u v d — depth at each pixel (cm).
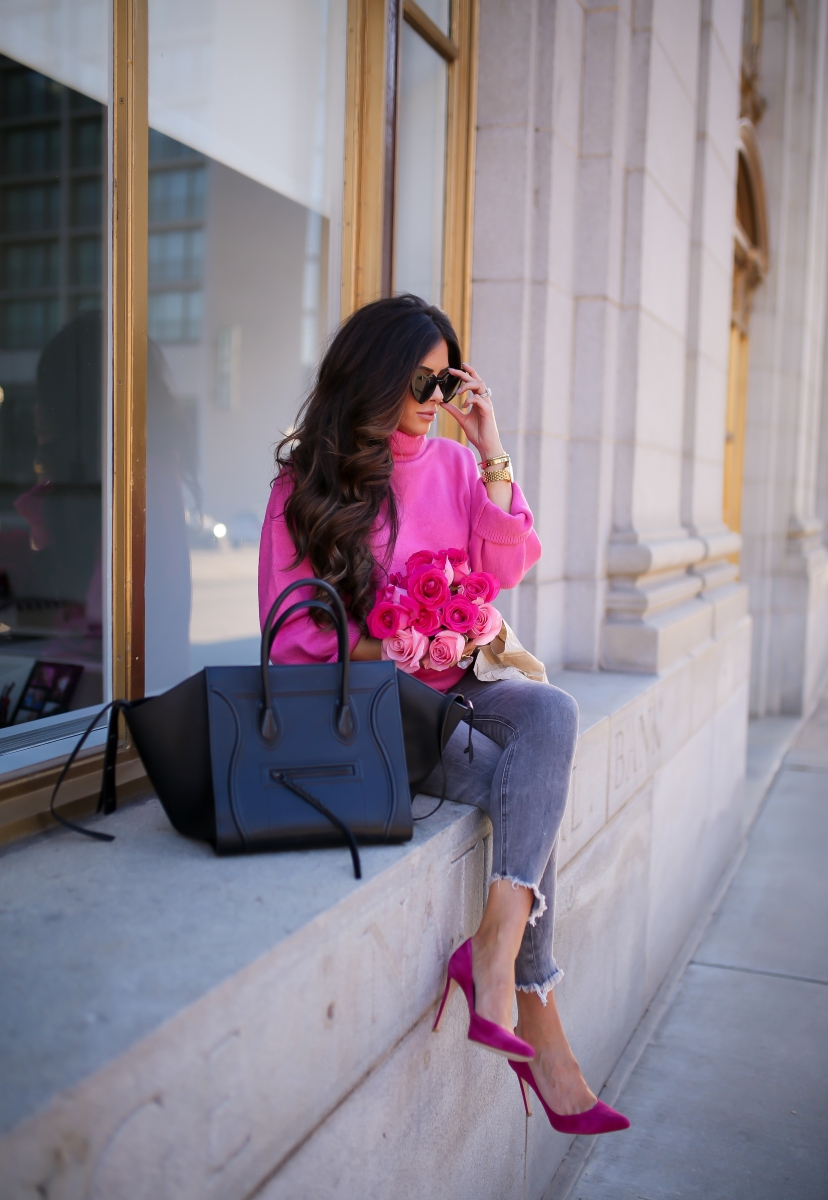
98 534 225
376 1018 157
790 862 511
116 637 212
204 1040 116
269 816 159
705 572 498
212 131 260
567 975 269
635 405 390
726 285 540
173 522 316
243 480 355
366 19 288
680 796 402
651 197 394
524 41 336
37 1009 112
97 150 253
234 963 123
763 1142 279
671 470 457
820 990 373
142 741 164
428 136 332
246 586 361
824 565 988
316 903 143
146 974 120
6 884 150
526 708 196
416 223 330
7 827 169
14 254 264
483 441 221
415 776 184
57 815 175
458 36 333
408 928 167
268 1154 129
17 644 226
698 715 432
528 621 358
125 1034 107
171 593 318
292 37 280
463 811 192
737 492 820
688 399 478
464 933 192
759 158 748
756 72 765
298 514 195
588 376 377
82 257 260
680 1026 348
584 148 371
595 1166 269
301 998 135
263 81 272
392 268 306
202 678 167
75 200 259
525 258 343
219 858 161
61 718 212
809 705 887
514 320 345
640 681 359
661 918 378
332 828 162
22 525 232
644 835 346
